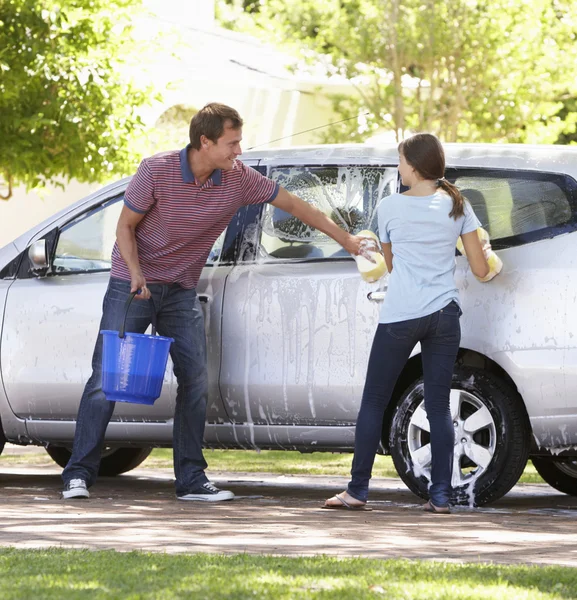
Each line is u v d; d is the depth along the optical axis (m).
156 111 32.09
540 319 12.34
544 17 38.31
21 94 23.84
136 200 12.98
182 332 13.38
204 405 13.52
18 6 23.22
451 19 37.00
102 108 24.28
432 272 12.09
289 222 13.62
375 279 12.88
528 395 12.35
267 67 38.00
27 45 23.50
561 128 38.56
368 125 36.38
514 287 12.49
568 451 12.50
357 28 37.53
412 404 12.96
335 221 13.56
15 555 8.52
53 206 34.38
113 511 12.10
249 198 13.09
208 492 13.45
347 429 13.15
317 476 17.83
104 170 24.62
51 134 24.11
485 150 13.13
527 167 12.84
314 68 38.19
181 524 10.92
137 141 24.95
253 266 13.64
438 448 12.25
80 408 13.55
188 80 33.59
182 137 35.09
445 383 12.20
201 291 13.79
